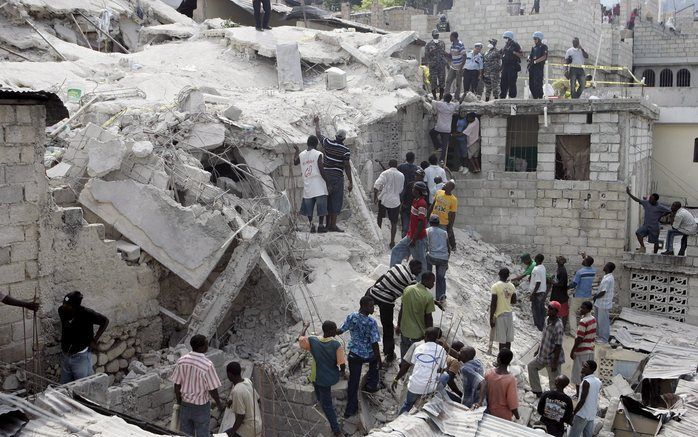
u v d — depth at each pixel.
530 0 31.59
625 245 20.81
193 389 10.31
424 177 18.44
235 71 21.59
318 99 19.14
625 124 20.30
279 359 13.17
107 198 12.78
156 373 11.82
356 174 17.88
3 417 8.51
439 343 12.12
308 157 15.95
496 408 11.39
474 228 21.83
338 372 12.05
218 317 13.02
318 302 14.30
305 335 13.01
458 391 11.95
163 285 13.38
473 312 16.33
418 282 13.97
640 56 40.50
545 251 21.30
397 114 20.73
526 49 30.52
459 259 19.28
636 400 13.56
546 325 13.89
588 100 20.34
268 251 14.62
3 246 10.91
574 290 19.09
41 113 11.27
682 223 19.81
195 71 20.75
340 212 16.64
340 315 14.14
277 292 14.46
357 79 21.69
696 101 28.31
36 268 11.30
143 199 12.73
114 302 12.32
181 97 15.35
